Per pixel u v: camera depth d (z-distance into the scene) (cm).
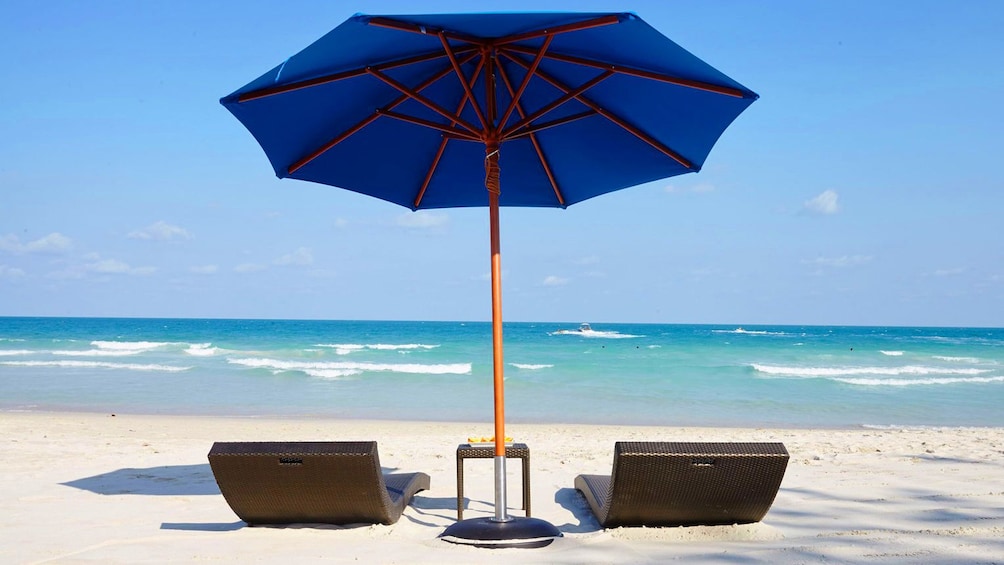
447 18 354
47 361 2927
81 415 1412
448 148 551
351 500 430
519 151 554
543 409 1641
